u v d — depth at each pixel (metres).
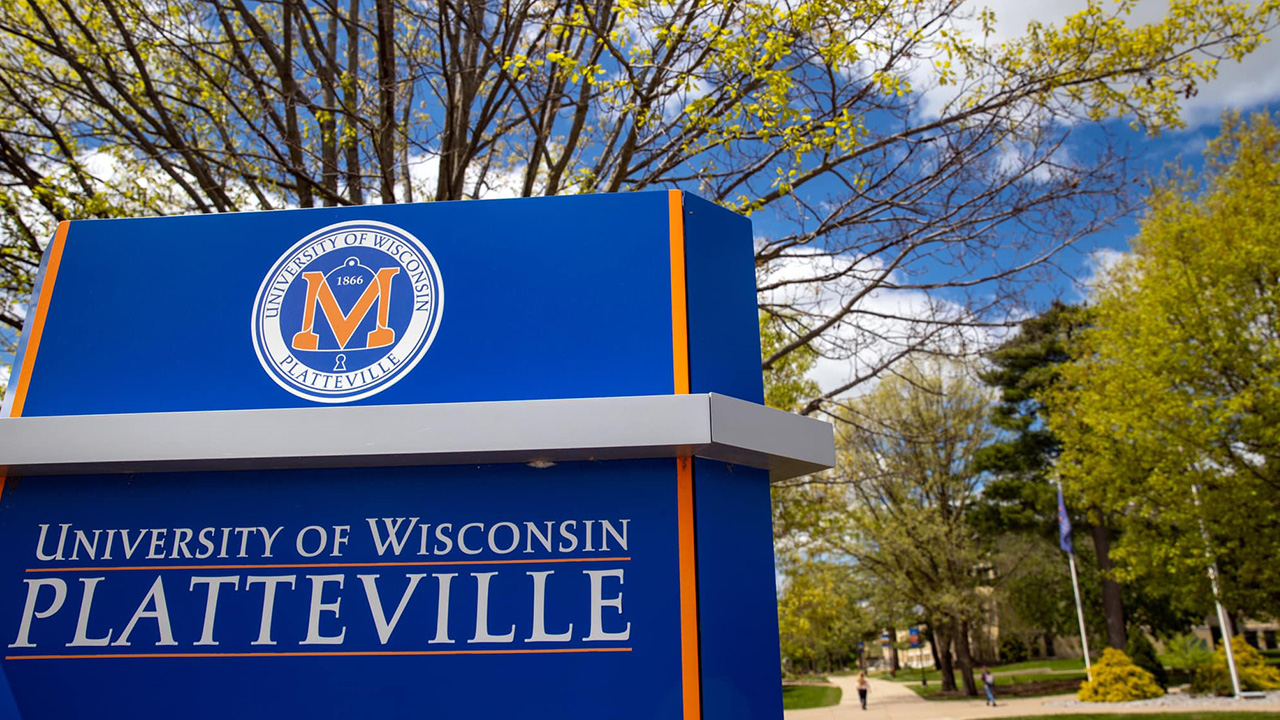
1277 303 13.34
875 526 24.31
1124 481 15.58
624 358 2.14
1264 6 6.44
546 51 7.93
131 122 7.61
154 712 1.95
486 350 2.16
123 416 2.07
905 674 55.94
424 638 1.96
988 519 31.33
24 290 7.40
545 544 2.01
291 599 2.00
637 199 2.29
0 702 1.96
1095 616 32.31
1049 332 26.94
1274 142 17.31
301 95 7.32
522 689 1.92
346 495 2.07
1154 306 14.34
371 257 2.27
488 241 2.26
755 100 6.90
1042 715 18.75
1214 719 14.91
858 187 7.00
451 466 2.08
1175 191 16.41
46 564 2.06
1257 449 13.29
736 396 2.20
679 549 1.99
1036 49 6.92
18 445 2.06
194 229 2.34
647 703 1.89
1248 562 13.76
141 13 6.90
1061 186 6.77
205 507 2.08
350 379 2.16
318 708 1.93
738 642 1.98
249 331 2.23
